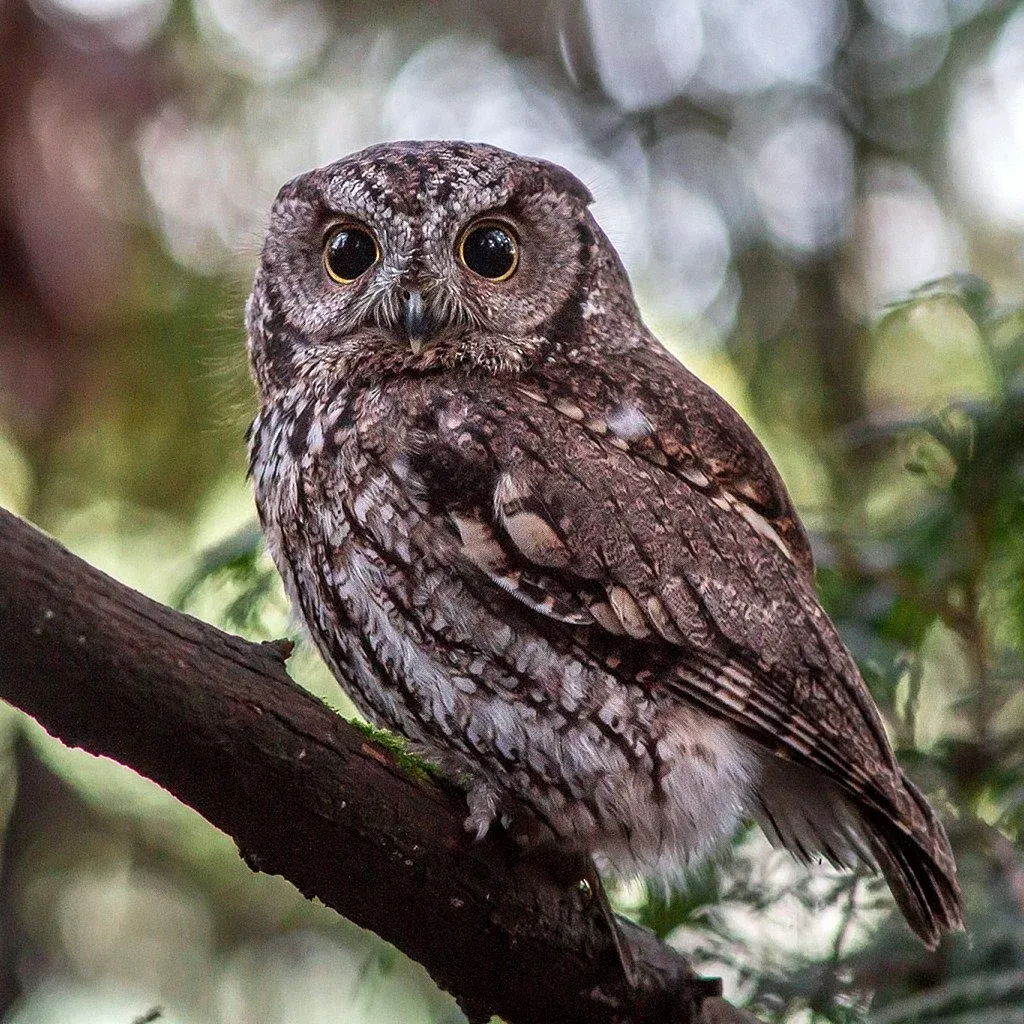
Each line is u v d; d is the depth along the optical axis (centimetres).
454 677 820
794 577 880
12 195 1287
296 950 1357
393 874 746
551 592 812
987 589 965
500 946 784
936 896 851
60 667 648
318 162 1449
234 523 1355
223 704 684
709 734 837
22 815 1369
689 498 859
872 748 857
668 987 830
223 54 1445
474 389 863
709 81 1477
